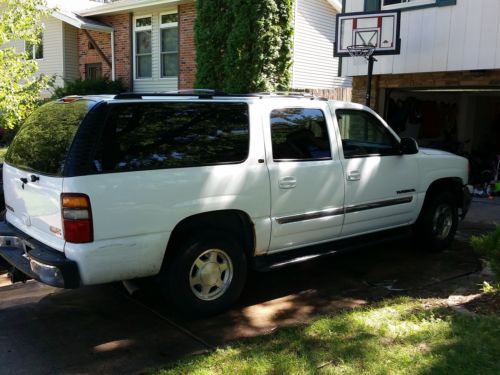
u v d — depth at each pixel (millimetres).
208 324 4289
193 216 4188
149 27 17484
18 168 4398
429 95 12781
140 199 3836
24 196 4242
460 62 9328
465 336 3773
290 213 4754
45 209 3889
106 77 18172
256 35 11641
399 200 5742
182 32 16359
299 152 4859
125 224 3785
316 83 17719
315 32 17312
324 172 4969
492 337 3736
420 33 9930
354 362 3453
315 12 17172
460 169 6492
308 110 5039
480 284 5035
